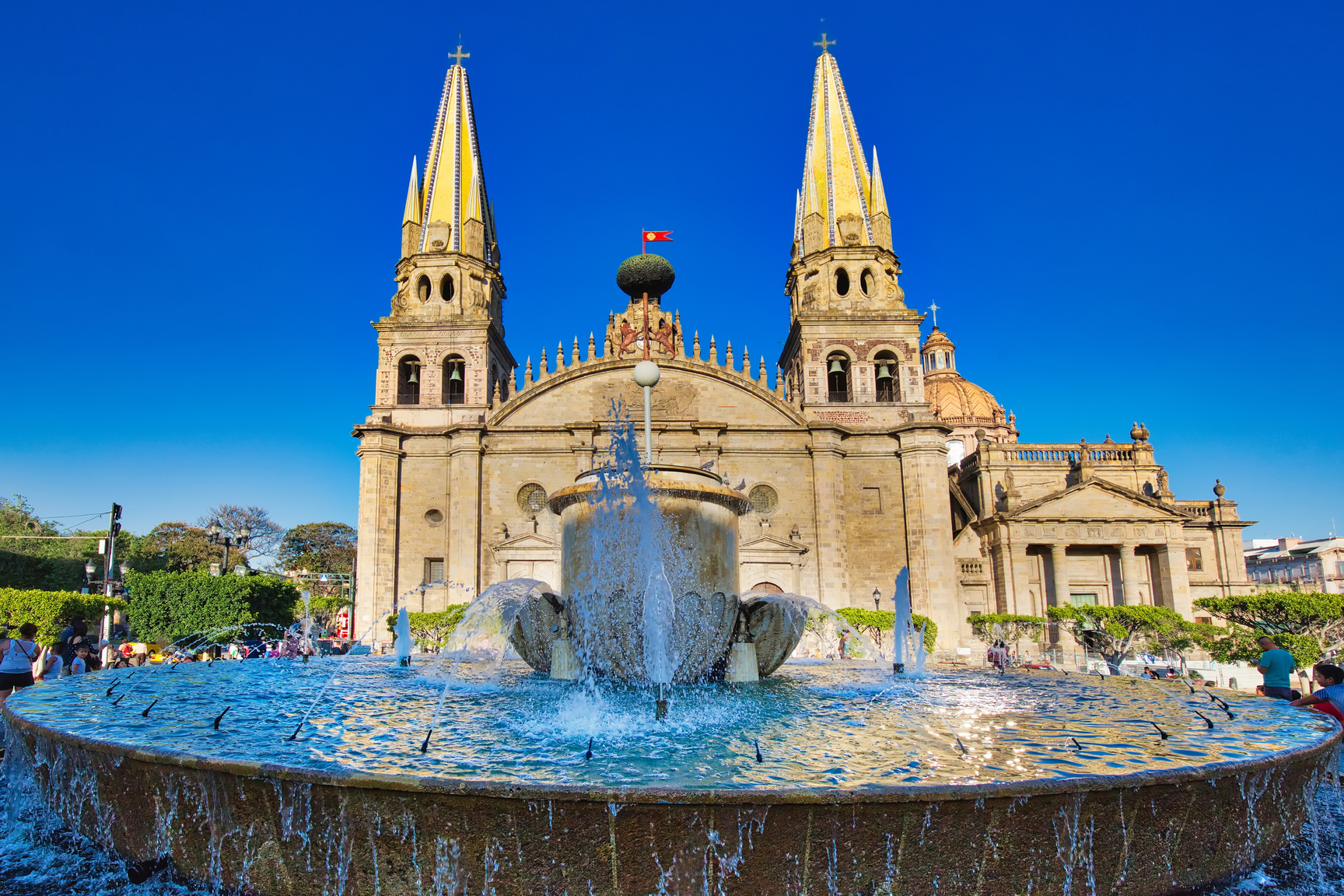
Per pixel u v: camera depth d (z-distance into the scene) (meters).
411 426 51.72
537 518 49.97
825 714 11.99
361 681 16.94
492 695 14.21
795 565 49.44
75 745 8.34
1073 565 59.22
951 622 49.09
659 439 51.19
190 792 7.27
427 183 58.09
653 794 6.21
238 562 95.19
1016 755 8.60
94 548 72.62
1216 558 64.19
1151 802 6.89
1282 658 16.16
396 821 6.49
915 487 50.97
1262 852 7.77
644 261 54.25
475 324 53.19
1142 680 18.28
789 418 51.78
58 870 7.73
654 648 15.17
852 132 59.69
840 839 6.28
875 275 56.19
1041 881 6.53
